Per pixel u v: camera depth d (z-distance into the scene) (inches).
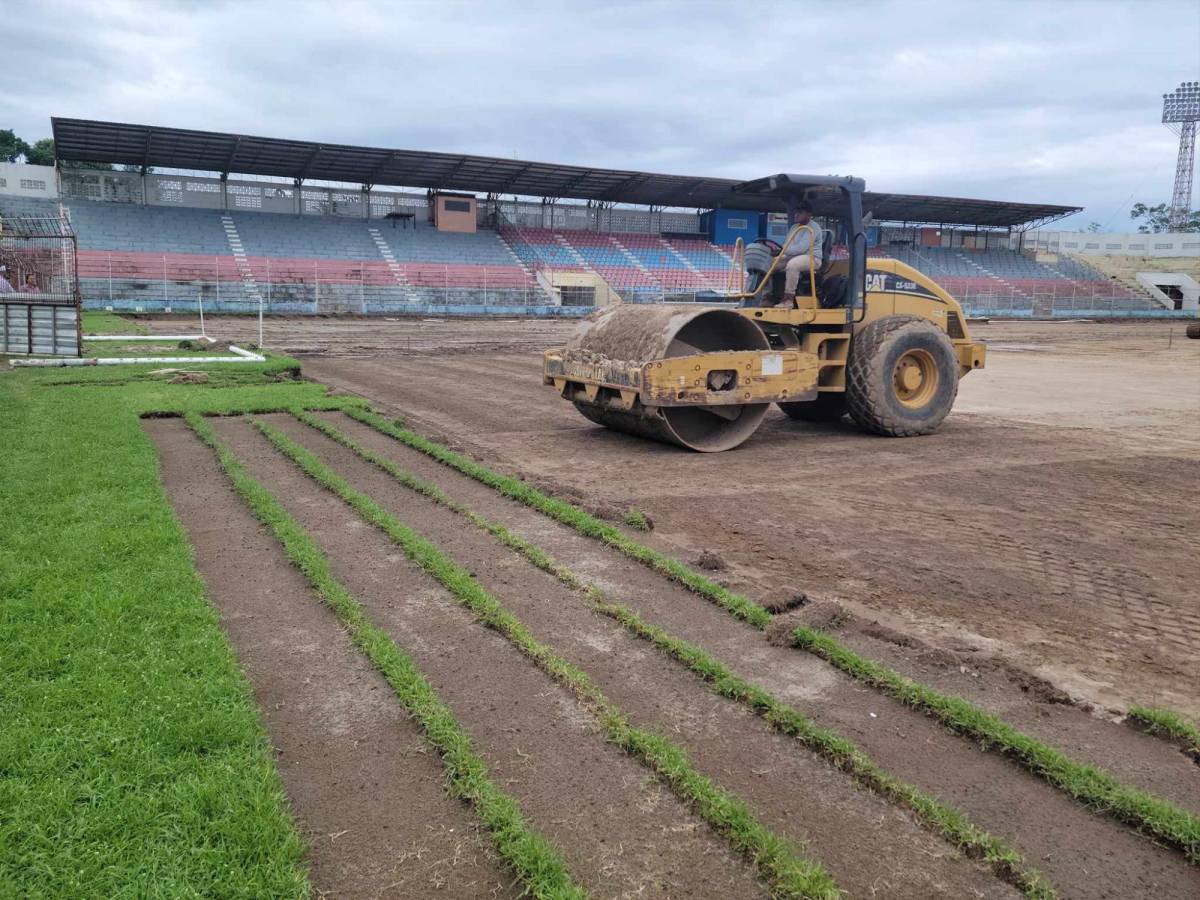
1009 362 890.7
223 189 1732.3
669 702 148.7
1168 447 391.9
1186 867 110.1
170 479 290.5
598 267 1930.4
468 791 120.1
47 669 144.4
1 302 653.3
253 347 790.5
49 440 315.9
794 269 391.5
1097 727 143.1
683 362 340.2
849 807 120.7
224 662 149.6
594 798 121.4
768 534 248.8
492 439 391.9
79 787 113.9
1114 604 196.5
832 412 458.9
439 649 167.8
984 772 129.9
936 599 199.2
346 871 105.4
